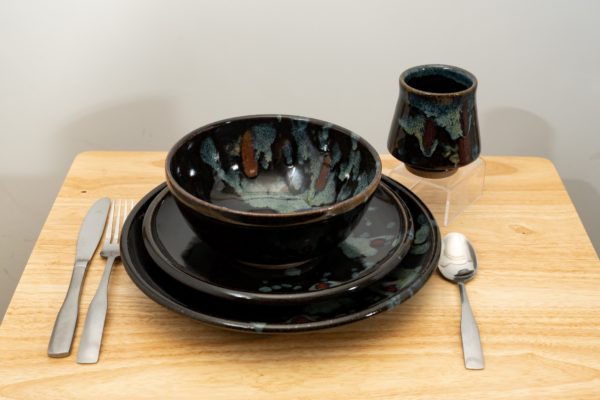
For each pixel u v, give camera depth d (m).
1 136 1.40
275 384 0.65
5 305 1.60
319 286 0.69
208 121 1.42
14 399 0.62
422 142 0.86
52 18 1.28
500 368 0.67
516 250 0.83
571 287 0.77
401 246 0.72
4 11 1.27
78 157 1.01
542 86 1.39
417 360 0.68
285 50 1.34
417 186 0.94
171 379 0.65
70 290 0.74
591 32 1.33
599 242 1.58
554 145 1.46
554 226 0.88
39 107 1.38
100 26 1.29
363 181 0.78
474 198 0.93
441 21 1.31
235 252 0.69
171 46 1.33
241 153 0.85
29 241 1.54
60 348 0.67
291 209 0.84
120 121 1.41
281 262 0.71
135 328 0.71
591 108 1.41
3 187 1.47
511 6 1.30
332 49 1.34
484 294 0.76
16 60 1.32
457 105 0.83
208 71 1.36
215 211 0.65
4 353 0.67
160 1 1.27
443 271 0.79
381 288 0.69
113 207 0.89
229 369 0.67
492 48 1.34
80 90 1.36
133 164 1.00
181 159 0.79
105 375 0.65
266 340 0.70
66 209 0.89
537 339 0.70
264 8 1.29
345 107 1.41
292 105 1.41
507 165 1.02
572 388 0.65
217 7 1.29
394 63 1.36
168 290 0.68
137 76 1.36
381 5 1.29
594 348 0.69
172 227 0.77
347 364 0.67
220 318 0.63
